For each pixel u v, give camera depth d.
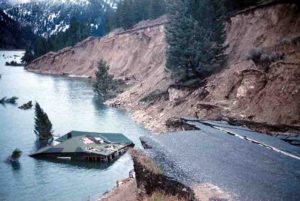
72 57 163.12
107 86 85.81
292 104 33.38
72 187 33.69
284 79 35.16
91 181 35.09
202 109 42.69
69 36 197.62
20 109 74.62
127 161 41.12
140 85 78.69
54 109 72.81
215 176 11.70
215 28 54.72
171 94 55.69
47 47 198.38
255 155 14.54
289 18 48.75
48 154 42.91
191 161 13.23
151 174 11.69
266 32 51.31
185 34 53.78
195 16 57.06
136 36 130.38
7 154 44.28
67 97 88.31
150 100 65.06
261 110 36.00
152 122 55.56
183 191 10.55
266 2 58.53
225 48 54.62
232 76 43.56
